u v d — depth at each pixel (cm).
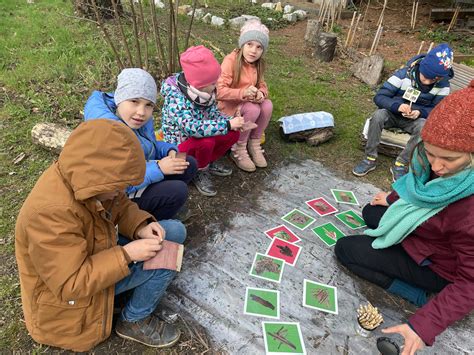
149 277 181
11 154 335
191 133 285
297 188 334
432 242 212
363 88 529
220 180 334
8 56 513
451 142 169
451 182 187
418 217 208
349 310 229
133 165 146
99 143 141
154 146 258
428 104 348
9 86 439
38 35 581
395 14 938
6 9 709
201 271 244
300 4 941
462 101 167
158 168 237
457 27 848
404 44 742
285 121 386
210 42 616
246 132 338
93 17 638
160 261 176
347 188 340
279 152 380
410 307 235
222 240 270
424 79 334
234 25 743
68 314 171
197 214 292
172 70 459
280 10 873
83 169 143
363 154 388
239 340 206
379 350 198
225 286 236
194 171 279
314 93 500
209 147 297
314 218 300
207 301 225
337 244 257
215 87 288
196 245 264
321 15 822
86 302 170
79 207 155
